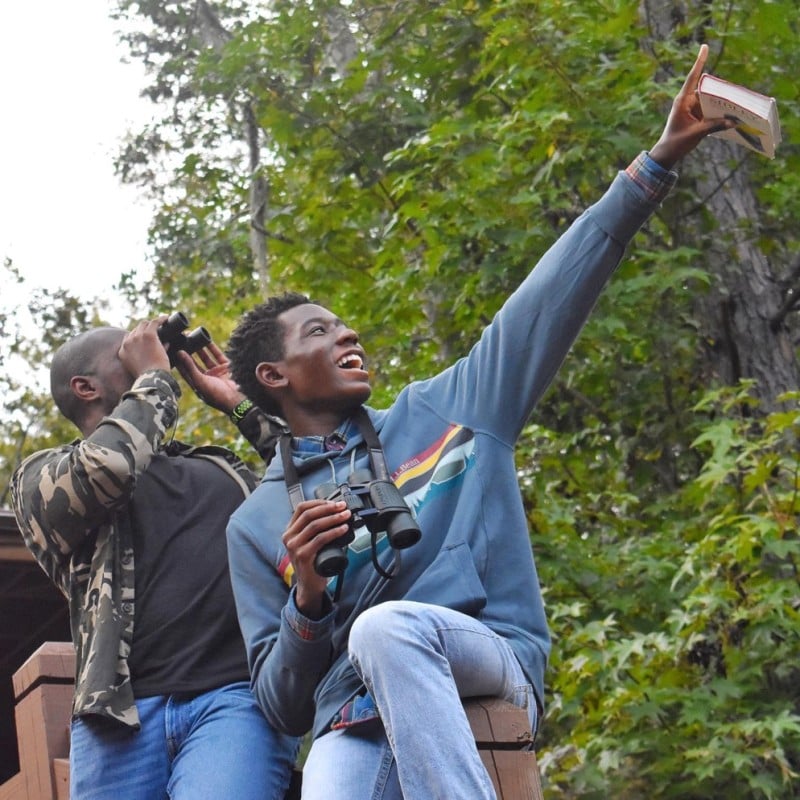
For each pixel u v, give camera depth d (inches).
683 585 304.5
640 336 327.6
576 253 120.2
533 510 309.1
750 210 348.8
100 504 133.6
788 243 365.4
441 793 96.0
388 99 406.6
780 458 265.0
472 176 336.2
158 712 131.6
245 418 150.8
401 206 349.4
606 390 345.1
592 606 299.7
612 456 343.9
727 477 291.3
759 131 113.0
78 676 132.6
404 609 102.9
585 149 323.9
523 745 106.8
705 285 332.5
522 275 338.6
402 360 390.0
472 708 106.2
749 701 271.3
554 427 348.2
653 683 281.1
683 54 331.3
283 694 113.0
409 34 395.9
